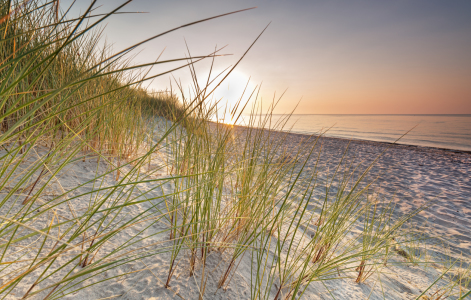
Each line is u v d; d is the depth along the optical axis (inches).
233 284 47.8
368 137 781.9
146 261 46.2
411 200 165.0
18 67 49.6
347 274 69.5
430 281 79.5
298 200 100.3
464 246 108.3
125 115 91.1
